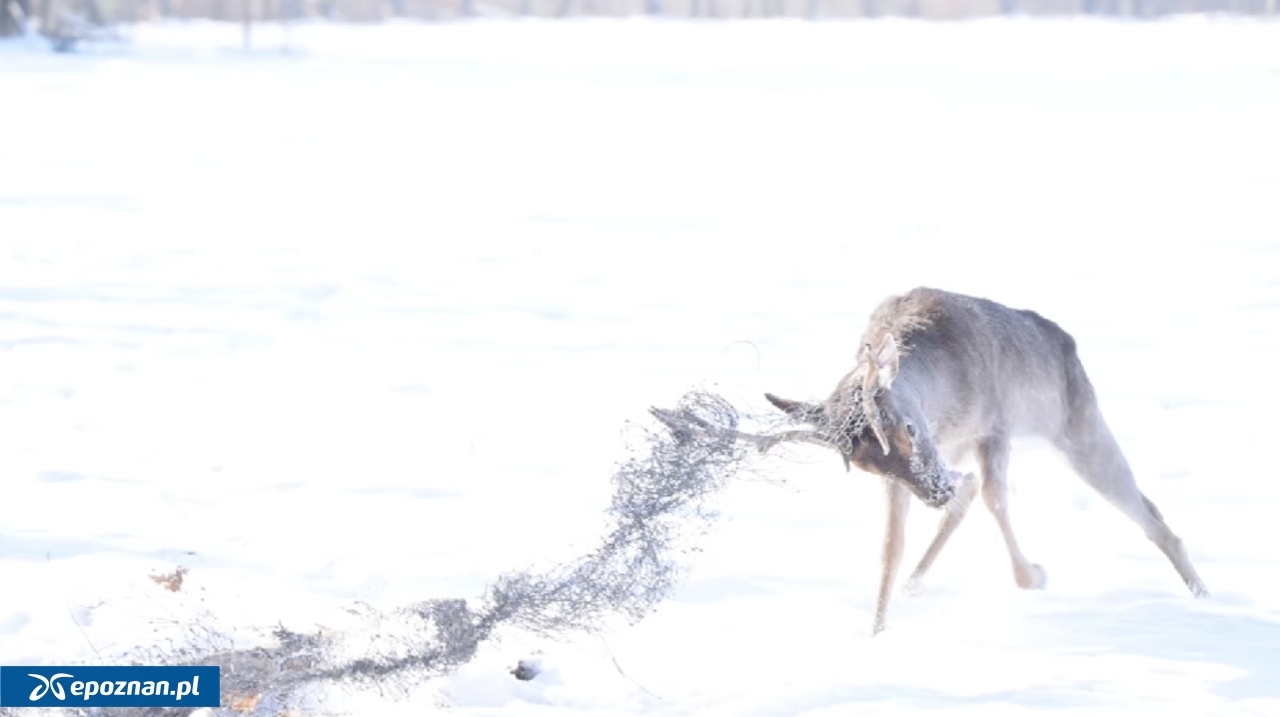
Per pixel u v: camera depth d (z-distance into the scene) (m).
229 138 78.81
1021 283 38.22
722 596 16.64
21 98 97.62
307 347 30.59
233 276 39.44
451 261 42.44
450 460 22.61
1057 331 17.97
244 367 28.64
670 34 177.75
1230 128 78.88
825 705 12.73
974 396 16.28
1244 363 29.30
